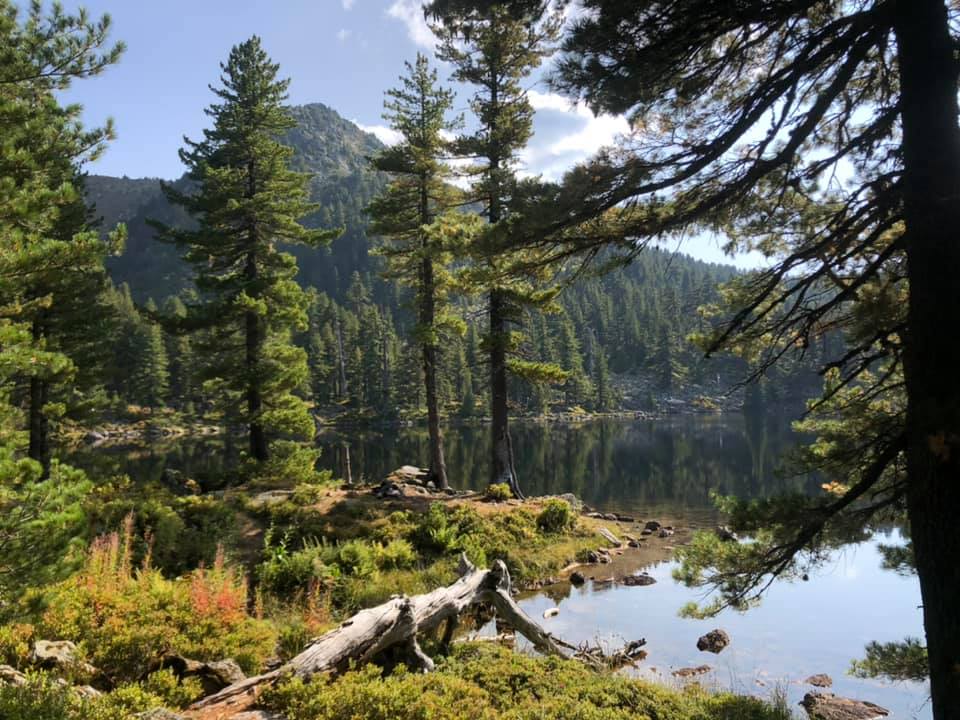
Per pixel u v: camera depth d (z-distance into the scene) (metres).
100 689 6.30
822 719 8.91
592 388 105.56
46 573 5.31
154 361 72.75
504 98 21.78
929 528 4.54
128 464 44.91
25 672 5.73
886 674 6.29
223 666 6.86
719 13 4.77
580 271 5.96
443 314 24.92
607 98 5.02
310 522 17.97
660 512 27.12
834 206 6.28
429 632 9.93
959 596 4.34
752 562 6.21
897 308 5.53
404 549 16.17
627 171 5.04
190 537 14.79
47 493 5.45
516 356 24.69
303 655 6.98
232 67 24.38
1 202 6.12
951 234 4.50
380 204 23.77
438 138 22.89
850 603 14.82
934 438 4.24
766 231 6.48
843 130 6.42
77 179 21.05
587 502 29.95
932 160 4.61
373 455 51.34
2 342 5.85
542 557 18.08
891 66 5.64
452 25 5.99
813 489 30.53
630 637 12.63
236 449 55.28
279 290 23.55
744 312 6.12
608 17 4.66
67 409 22.28
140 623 7.02
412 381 83.88
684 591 15.84
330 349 92.50
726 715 7.40
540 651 10.41
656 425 87.00
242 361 24.05
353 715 5.61
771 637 12.63
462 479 37.47
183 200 23.47
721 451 53.47
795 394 98.50
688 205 5.52
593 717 6.49
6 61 8.82
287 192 24.50
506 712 6.41
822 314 6.01
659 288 150.38
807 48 4.93
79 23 9.34
